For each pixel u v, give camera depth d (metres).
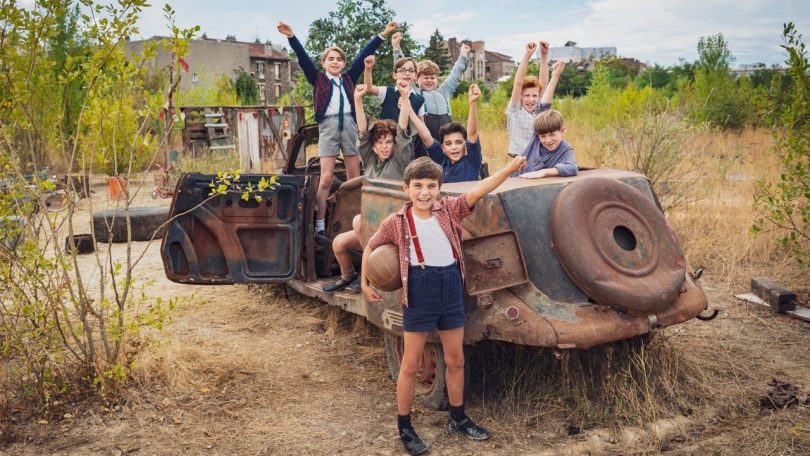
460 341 3.87
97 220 9.20
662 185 9.42
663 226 4.32
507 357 4.69
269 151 16.83
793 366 4.92
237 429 4.13
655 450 3.75
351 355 5.36
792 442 3.83
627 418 4.05
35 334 4.39
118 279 7.46
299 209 5.64
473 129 5.39
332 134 6.49
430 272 3.72
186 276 5.42
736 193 10.44
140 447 3.93
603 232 4.12
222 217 5.46
